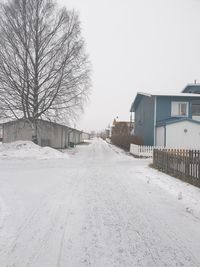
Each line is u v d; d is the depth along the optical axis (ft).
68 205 21.40
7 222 17.15
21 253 12.77
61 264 11.73
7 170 43.37
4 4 76.54
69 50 82.38
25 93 78.64
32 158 65.31
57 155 70.38
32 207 20.70
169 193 26.12
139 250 13.29
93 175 37.78
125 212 19.65
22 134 107.65
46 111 81.97
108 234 15.30
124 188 28.50
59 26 82.17
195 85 104.37
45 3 80.43
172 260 12.29
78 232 15.56
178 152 38.83
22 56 77.30
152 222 17.49
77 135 195.52
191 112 84.53
